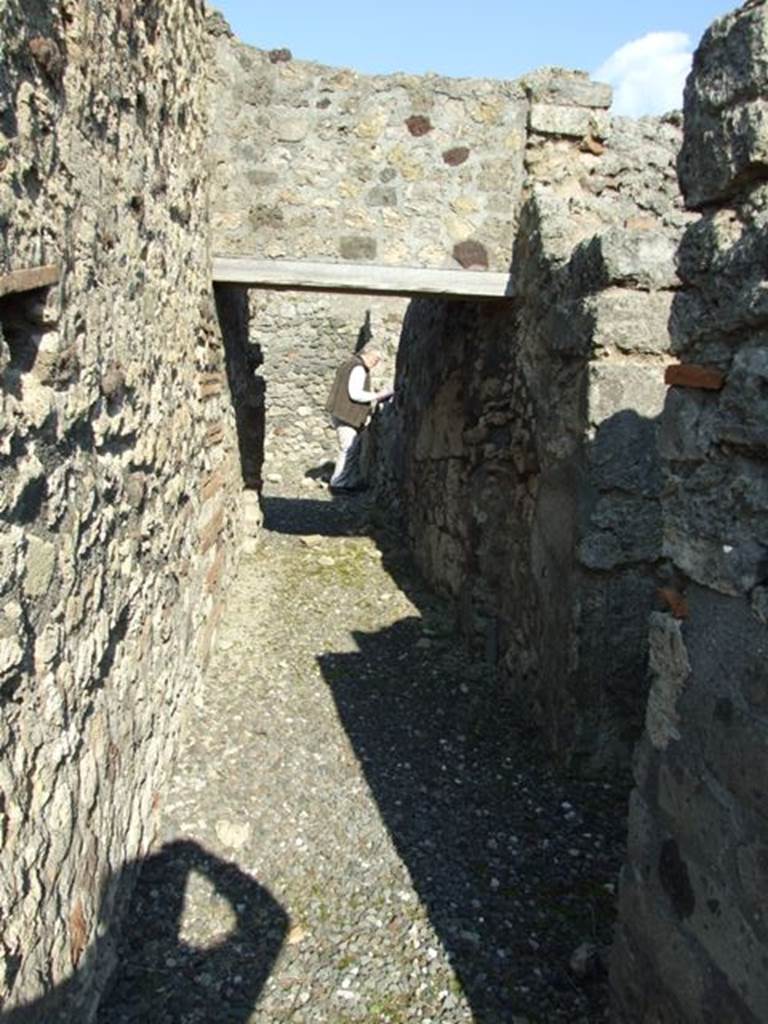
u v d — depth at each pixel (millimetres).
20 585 1669
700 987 1742
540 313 3836
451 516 5102
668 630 1876
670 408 1868
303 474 9852
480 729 3795
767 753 1522
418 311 6621
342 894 2713
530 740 3707
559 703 3461
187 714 3621
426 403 5930
